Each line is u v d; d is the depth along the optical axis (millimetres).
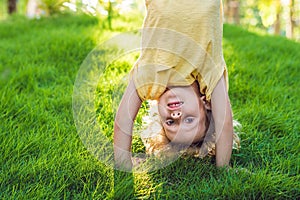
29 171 2553
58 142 2852
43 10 7227
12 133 2979
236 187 2400
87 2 3979
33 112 3303
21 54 4934
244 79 4152
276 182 2490
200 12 2342
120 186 2410
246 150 2900
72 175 2537
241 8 15523
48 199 2354
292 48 5668
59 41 5090
